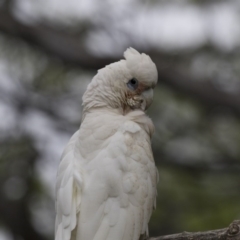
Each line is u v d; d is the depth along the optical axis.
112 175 8.25
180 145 15.10
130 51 9.61
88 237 8.03
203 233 7.95
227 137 15.32
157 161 14.89
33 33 15.07
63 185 8.30
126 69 9.34
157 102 15.15
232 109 15.20
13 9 15.41
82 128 8.70
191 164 14.93
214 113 15.47
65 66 15.53
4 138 15.10
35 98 15.41
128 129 8.61
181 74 15.09
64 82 15.50
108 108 9.19
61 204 8.21
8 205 14.59
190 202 14.01
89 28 15.37
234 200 13.95
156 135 14.98
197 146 15.15
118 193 8.21
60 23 15.52
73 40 15.17
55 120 15.26
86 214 8.11
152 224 13.80
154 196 8.63
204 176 14.96
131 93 9.39
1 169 14.87
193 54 15.41
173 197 14.11
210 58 15.52
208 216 13.48
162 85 15.35
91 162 8.38
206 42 15.27
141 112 9.08
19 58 15.52
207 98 15.12
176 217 13.85
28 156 14.91
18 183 14.81
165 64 15.16
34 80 15.54
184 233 8.05
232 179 14.83
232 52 15.36
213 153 15.14
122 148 8.42
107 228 8.08
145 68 9.38
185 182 14.49
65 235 8.03
